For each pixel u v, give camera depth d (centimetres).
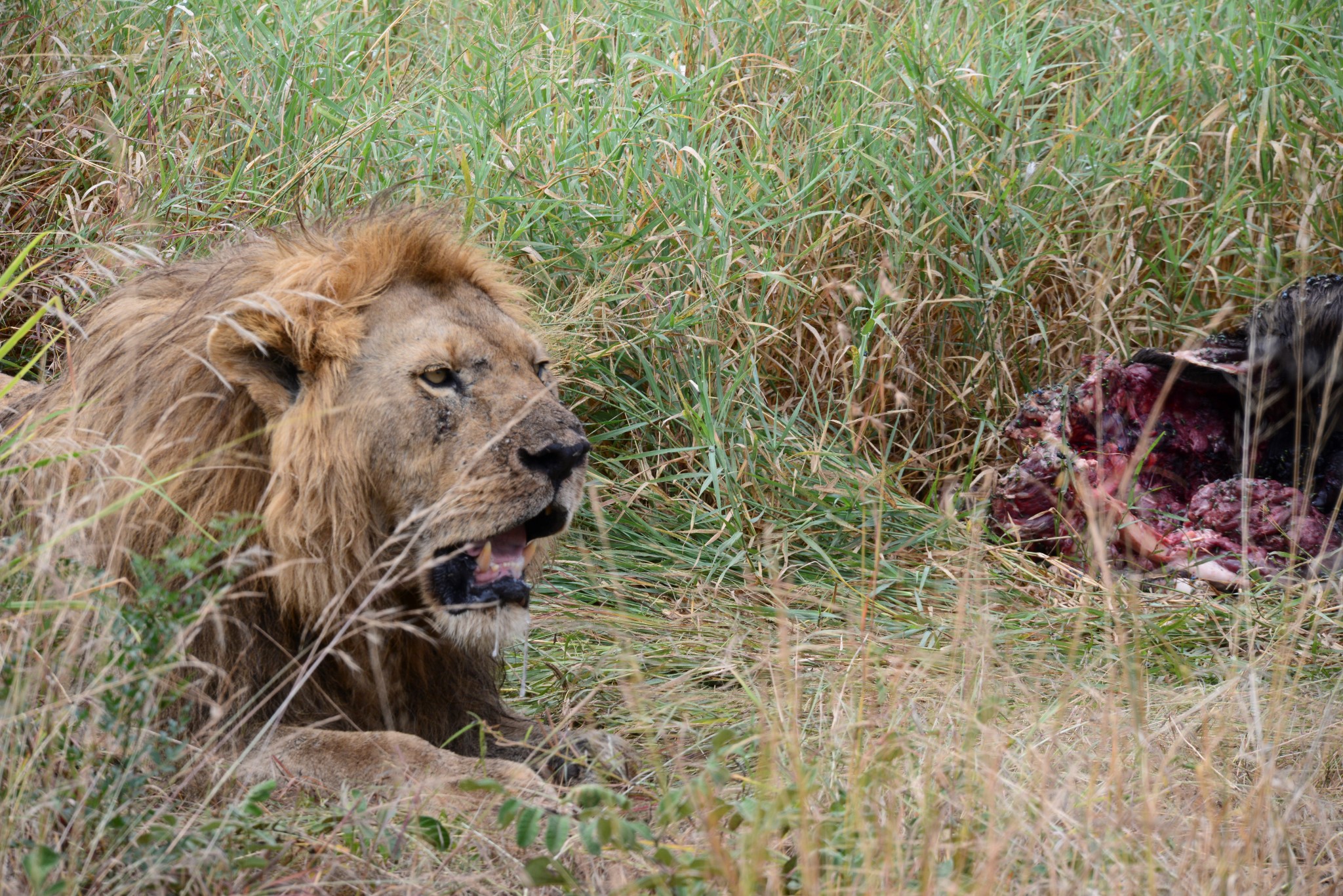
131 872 479
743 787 627
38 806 475
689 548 959
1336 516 921
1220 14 1362
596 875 522
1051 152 1216
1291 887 520
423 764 594
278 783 585
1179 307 1200
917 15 1290
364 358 624
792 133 1209
